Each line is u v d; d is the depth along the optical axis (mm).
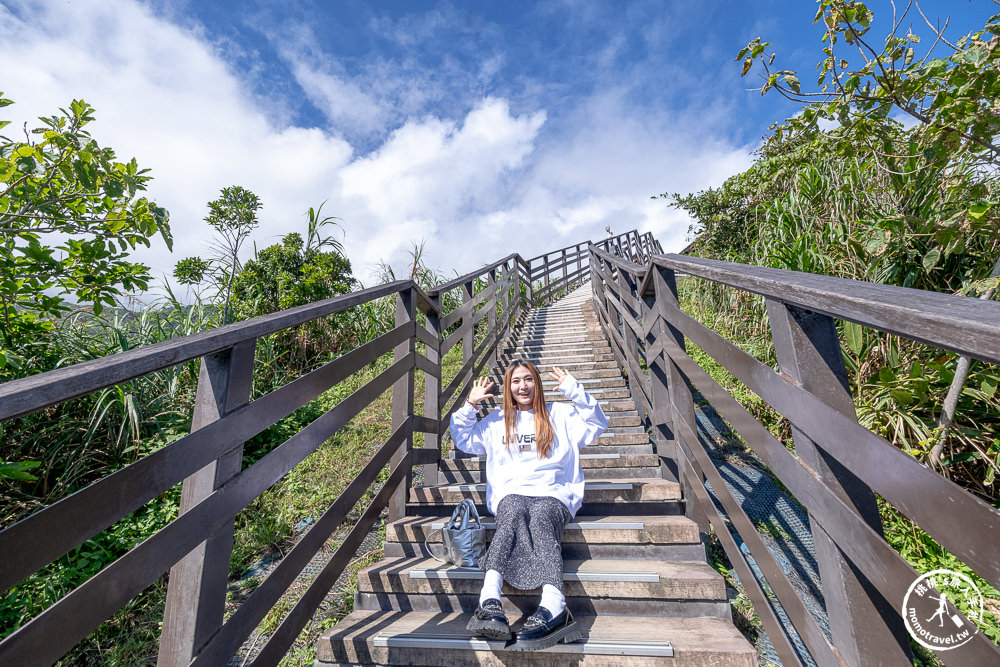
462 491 2535
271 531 2863
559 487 2098
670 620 1829
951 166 2795
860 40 1993
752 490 2982
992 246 2770
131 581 944
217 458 1205
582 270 13828
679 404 2412
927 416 2729
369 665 1777
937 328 687
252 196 6672
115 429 3312
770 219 4777
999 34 1807
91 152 2395
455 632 1807
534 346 5879
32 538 764
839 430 943
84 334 3799
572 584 1938
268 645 1393
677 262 2062
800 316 1153
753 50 2205
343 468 3676
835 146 2434
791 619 1253
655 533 2123
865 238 3045
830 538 1035
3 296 2809
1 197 2381
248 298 5711
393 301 7160
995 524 610
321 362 5629
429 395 3104
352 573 2521
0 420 707
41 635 776
